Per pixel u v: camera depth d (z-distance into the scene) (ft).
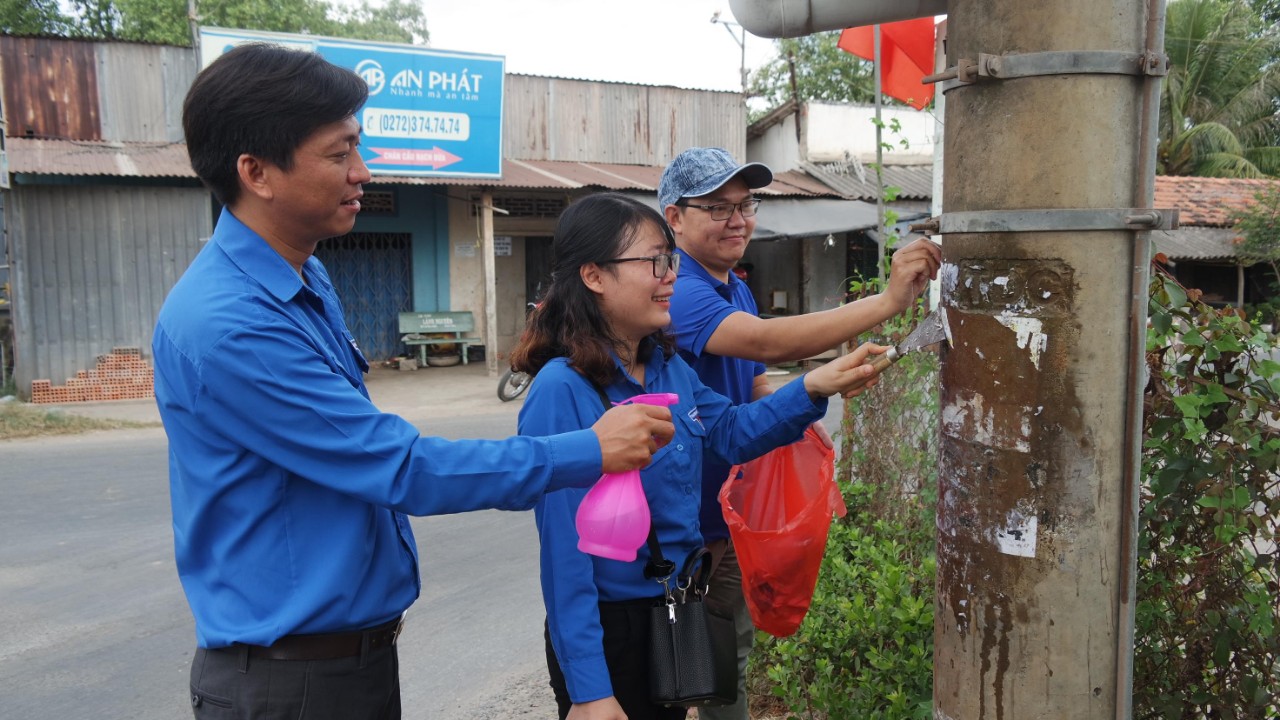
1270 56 59.93
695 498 6.89
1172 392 6.92
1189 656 7.22
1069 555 4.77
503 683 12.46
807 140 51.13
